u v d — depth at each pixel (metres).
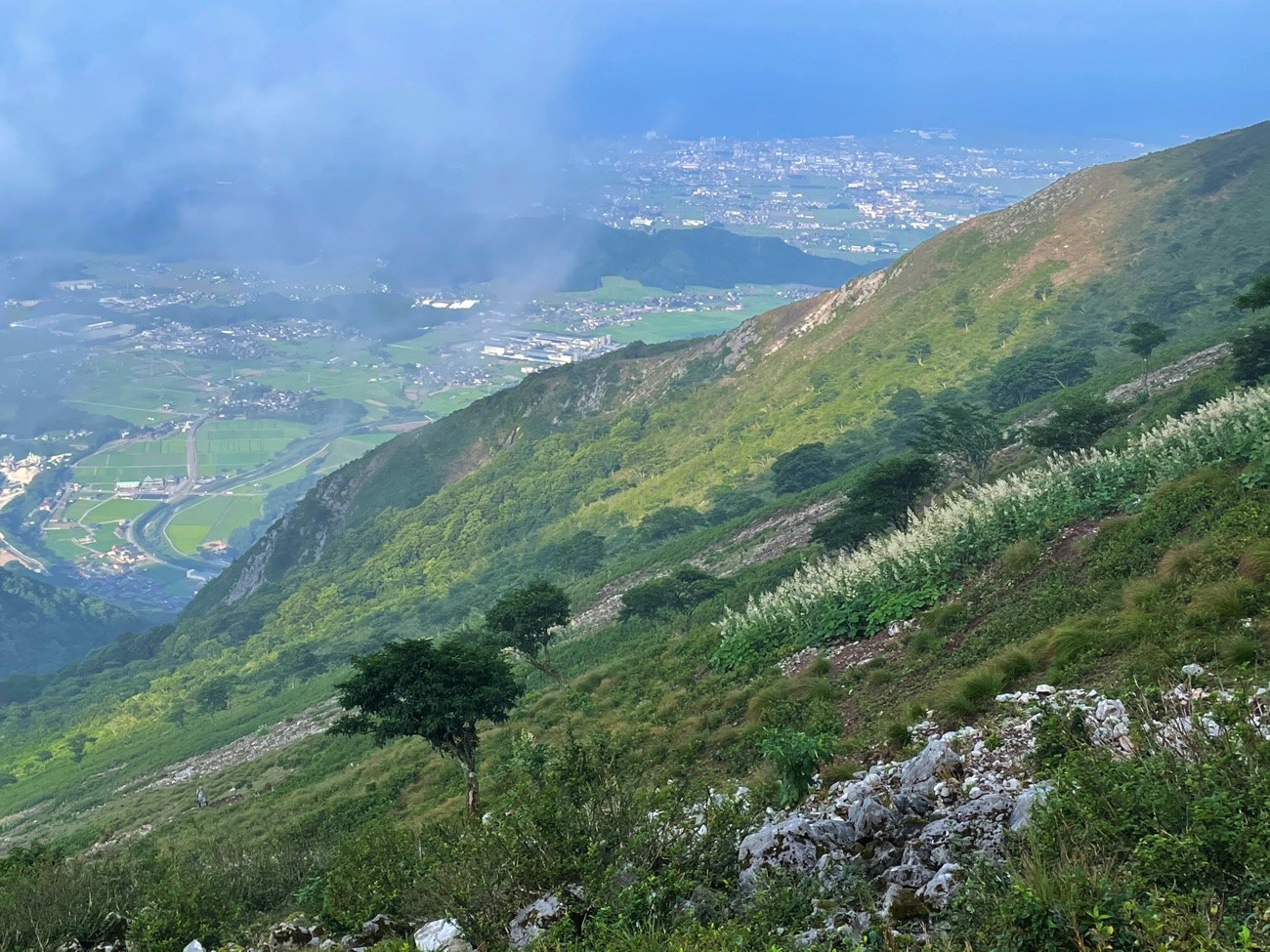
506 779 12.77
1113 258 138.38
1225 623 11.91
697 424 160.12
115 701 131.25
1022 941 5.55
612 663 40.91
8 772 110.62
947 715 13.06
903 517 41.53
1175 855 5.82
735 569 63.12
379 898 12.14
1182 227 137.50
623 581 77.12
